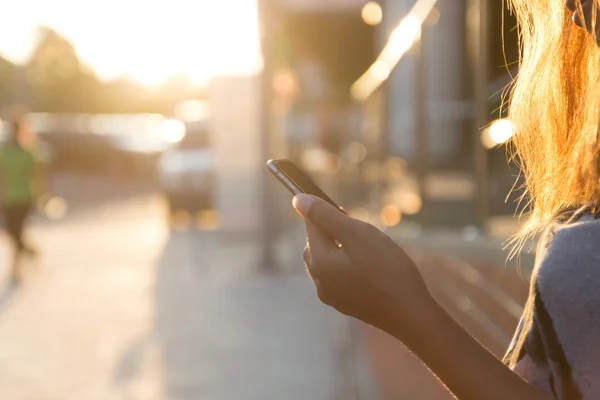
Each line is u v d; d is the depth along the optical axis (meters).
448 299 5.25
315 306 8.88
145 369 6.53
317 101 21.67
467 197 6.18
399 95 7.95
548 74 1.14
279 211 11.53
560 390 0.90
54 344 7.39
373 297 0.99
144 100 78.94
